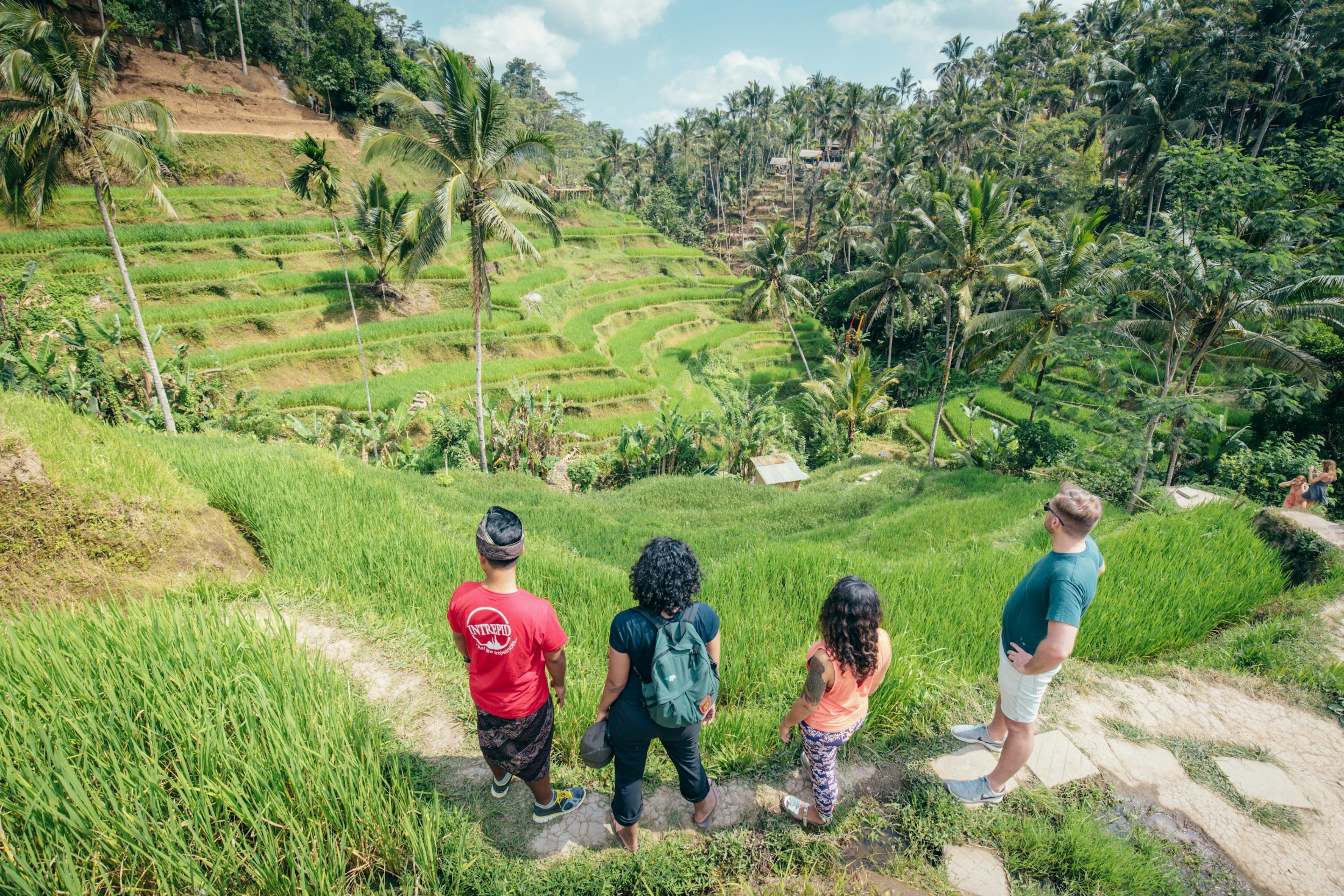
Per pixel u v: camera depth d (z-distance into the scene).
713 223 96.38
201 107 44.66
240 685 3.32
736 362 46.47
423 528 8.09
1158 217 13.23
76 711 3.08
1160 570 6.27
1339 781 3.69
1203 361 15.22
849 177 62.03
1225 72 34.72
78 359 19.19
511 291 41.94
